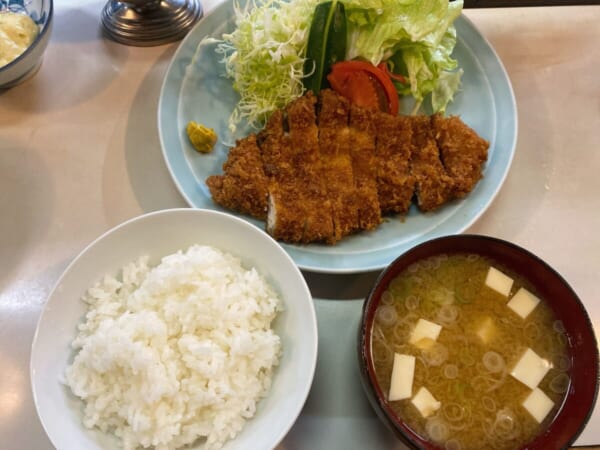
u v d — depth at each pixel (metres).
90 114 0.33
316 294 0.27
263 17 0.33
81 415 0.22
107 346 0.22
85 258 0.23
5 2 0.35
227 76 0.34
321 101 0.32
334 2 0.31
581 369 0.21
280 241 0.28
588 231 0.29
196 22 0.36
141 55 0.35
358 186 0.29
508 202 0.30
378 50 0.33
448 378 0.22
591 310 0.27
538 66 0.35
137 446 0.22
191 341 0.22
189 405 0.22
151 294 0.24
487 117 0.32
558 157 0.31
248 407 0.22
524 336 0.23
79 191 0.30
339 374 0.25
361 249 0.28
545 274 0.23
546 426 0.21
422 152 0.30
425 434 0.21
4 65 0.31
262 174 0.29
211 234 0.25
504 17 0.37
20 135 0.32
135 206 0.30
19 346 0.26
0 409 0.24
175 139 0.31
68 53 0.35
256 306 0.23
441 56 0.33
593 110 0.33
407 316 0.23
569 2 0.37
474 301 0.24
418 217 0.29
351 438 0.24
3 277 0.28
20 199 0.30
